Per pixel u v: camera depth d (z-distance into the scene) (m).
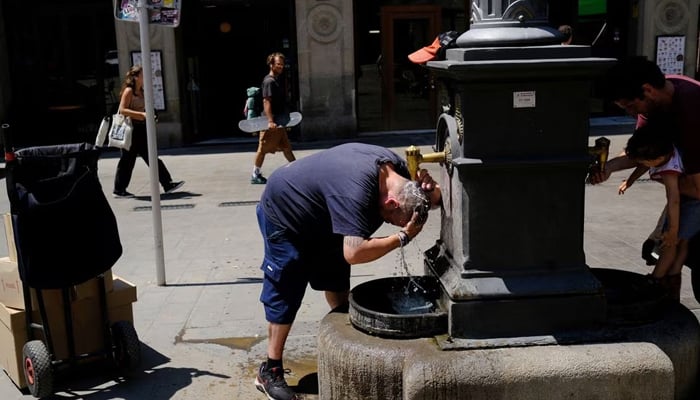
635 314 3.45
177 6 5.65
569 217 3.41
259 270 6.17
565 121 3.34
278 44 14.28
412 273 5.88
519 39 3.32
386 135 14.17
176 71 13.38
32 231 3.76
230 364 4.38
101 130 9.29
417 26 14.17
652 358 3.23
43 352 3.90
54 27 14.39
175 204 8.80
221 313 5.19
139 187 10.00
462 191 3.36
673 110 3.67
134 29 13.34
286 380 4.11
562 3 14.59
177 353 4.55
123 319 4.31
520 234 3.40
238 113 14.54
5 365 4.26
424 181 3.67
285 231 3.70
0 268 4.10
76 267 3.88
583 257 3.46
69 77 14.55
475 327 3.37
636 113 3.78
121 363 4.17
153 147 5.64
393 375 3.27
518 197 3.38
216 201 8.91
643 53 13.83
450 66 3.16
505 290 3.35
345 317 3.73
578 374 3.17
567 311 3.39
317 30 13.29
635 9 13.97
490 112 3.30
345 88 13.55
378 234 7.15
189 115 14.04
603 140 3.65
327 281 3.96
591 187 8.96
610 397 3.20
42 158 3.84
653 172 3.76
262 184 9.85
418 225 3.31
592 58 3.27
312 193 3.56
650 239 4.23
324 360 3.51
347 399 3.40
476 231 3.38
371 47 14.16
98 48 14.40
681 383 3.38
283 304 3.78
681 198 3.90
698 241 3.90
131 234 7.48
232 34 14.24
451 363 3.17
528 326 3.38
